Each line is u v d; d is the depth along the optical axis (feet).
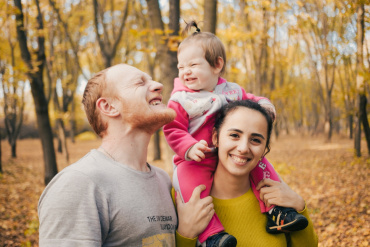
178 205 5.60
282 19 35.09
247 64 47.24
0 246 16.79
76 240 4.12
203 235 5.41
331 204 22.40
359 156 38.99
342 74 72.02
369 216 19.12
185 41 6.77
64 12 51.21
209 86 6.56
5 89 56.59
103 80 5.00
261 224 5.89
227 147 5.39
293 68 81.15
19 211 23.63
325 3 35.40
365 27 23.03
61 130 50.72
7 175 38.96
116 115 4.91
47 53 55.47
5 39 45.62
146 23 47.62
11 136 59.36
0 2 22.58
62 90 65.92
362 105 28.37
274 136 84.74
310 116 123.65
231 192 6.01
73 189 4.30
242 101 5.76
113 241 4.47
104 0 45.80
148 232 4.55
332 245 15.96
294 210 5.70
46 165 26.43
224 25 49.75
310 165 40.19
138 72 5.10
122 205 4.47
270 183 6.04
